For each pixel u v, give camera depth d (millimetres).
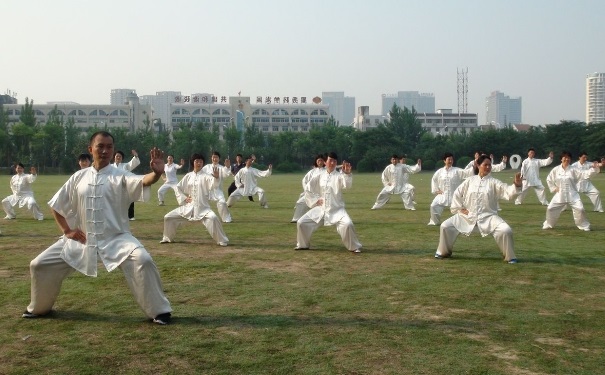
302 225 11898
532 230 15117
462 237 13625
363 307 7457
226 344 6012
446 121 139250
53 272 6852
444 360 5574
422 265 10273
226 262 10602
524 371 5312
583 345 6020
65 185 6961
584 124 76250
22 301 7750
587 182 20266
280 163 81562
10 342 6105
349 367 5391
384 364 5469
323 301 7758
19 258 11047
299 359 5590
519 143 78000
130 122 114312
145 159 75438
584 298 7902
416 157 80750
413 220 17672
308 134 88375
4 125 74688
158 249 12125
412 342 6090
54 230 15414
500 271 9703
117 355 5703
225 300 7812
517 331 6465
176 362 5516
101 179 6883
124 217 7000
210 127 123000
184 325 6668
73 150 72438
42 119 111750
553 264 10297
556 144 74562
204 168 17719
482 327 6609
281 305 7559
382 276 9336
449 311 7270
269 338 6203
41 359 5598
